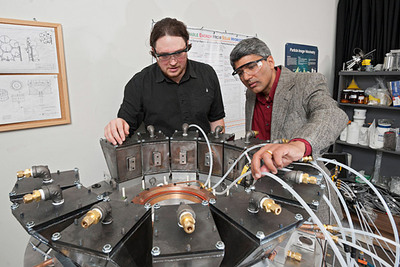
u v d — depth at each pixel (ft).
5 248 4.42
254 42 3.55
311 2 8.42
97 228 1.54
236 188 2.57
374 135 7.95
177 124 4.35
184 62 3.53
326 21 9.18
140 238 1.63
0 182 4.23
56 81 4.46
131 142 2.75
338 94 8.80
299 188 2.19
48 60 4.33
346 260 1.99
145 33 5.26
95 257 1.38
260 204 1.63
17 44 4.03
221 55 6.51
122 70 5.13
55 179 2.30
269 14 7.33
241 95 7.18
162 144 2.90
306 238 2.05
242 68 3.61
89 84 4.82
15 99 4.15
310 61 8.92
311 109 3.50
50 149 4.62
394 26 7.78
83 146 4.97
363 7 8.39
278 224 1.59
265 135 4.80
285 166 2.43
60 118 4.60
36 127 4.42
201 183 2.63
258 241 1.47
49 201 1.86
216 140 2.90
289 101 3.96
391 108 7.45
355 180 8.18
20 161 4.36
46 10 4.19
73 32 4.50
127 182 2.75
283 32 7.83
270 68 3.88
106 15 4.76
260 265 1.68
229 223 1.68
